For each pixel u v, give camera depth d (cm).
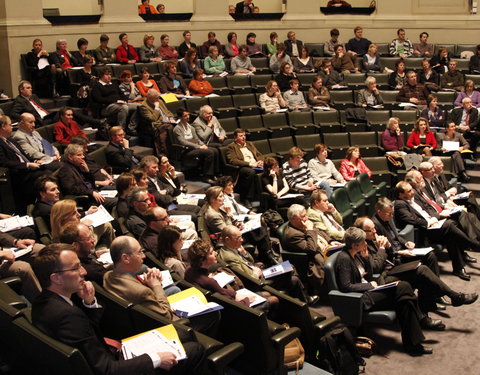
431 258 656
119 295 405
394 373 526
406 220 727
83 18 1172
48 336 319
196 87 1113
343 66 1312
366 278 591
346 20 1462
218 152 906
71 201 520
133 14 1253
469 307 650
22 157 702
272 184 830
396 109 1180
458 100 1157
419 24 1475
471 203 836
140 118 962
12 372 353
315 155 944
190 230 626
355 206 807
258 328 414
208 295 441
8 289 387
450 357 552
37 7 1089
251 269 571
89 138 920
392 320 547
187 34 1275
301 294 594
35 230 564
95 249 548
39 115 870
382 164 988
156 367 333
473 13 1464
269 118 1058
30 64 1034
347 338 497
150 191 718
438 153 1016
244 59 1274
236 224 671
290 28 1436
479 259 781
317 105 1157
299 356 480
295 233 627
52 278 335
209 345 373
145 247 533
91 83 994
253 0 1559
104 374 321
